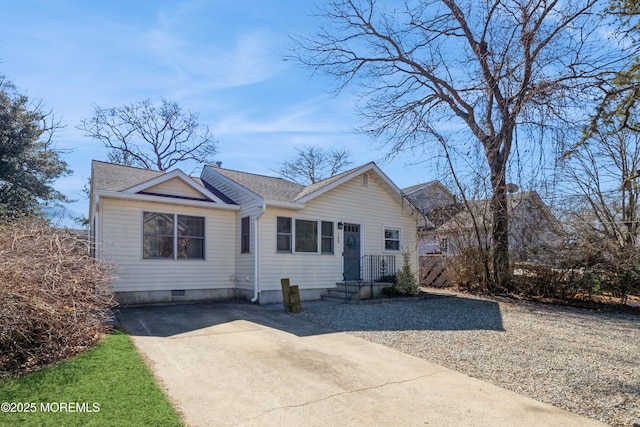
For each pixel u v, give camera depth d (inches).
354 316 368.8
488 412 161.2
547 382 198.7
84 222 719.1
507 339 289.3
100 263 275.6
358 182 558.3
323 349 252.1
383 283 510.3
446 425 148.3
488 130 514.6
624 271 442.6
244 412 155.8
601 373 213.8
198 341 264.4
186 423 144.0
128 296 413.7
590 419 156.7
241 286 482.9
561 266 480.1
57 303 213.8
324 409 160.2
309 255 502.0
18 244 234.1
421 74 592.4
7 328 193.9
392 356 240.1
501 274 531.2
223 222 493.0
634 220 504.1
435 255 646.5
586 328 335.0
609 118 287.7
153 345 250.4
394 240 596.1
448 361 232.2
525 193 472.4
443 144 520.4
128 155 1115.9
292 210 489.4
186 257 460.1
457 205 550.6
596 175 539.5
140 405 154.2
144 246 430.3
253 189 493.0
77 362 201.8
